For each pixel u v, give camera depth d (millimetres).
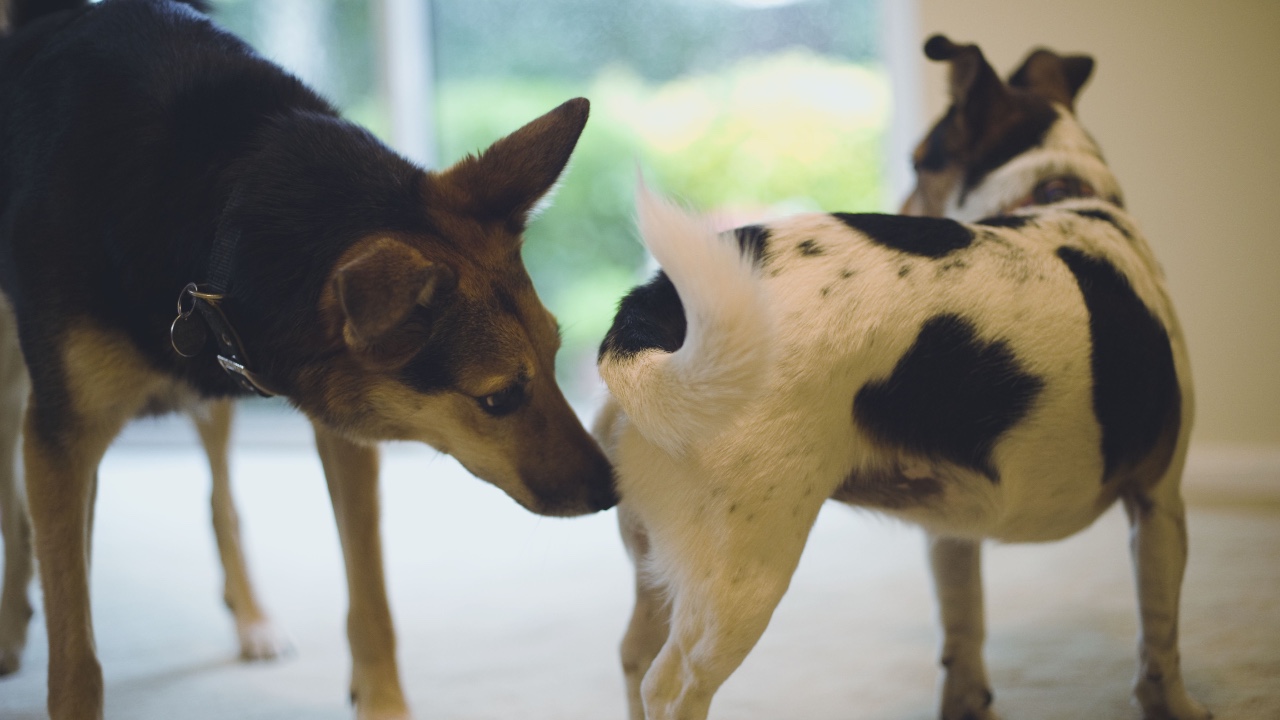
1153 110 3137
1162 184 3156
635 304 1427
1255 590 2252
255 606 2184
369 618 1758
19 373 2045
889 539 2873
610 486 1475
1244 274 3098
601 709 1821
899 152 3586
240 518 2199
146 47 1593
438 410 1460
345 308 1177
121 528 3240
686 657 1326
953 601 1746
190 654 2172
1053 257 1512
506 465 1479
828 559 2709
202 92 1541
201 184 1486
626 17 4512
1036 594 2355
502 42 4570
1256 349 3104
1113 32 3146
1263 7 2996
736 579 1296
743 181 4516
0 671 2025
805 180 4438
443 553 2953
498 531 3176
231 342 1467
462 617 2383
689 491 1326
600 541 3027
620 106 4586
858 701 1822
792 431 1295
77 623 1558
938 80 3375
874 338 1329
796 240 1411
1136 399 1526
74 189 1495
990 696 1752
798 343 1306
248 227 1439
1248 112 3047
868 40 4250
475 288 1413
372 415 1486
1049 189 1858
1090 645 2037
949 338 1366
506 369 1421
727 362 1155
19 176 1578
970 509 1472
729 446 1295
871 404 1348
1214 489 3098
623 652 1583
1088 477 1517
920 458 1393
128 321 1496
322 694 1944
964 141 1991
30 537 2070
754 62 4426
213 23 1726
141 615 2430
